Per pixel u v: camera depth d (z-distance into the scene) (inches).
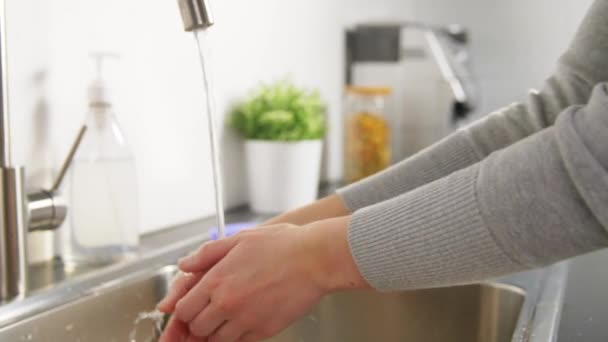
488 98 102.0
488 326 32.5
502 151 18.7
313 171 49.3
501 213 17.5
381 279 19.8
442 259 18.6
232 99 49.1
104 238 34.0
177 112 43.1
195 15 25.6
